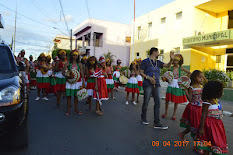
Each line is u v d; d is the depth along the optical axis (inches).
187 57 598.9
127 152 131.3
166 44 693.3
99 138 154.0
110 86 340.8
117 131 171.8
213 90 112.6
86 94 211.0
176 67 218.5
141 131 174.1
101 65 221.3
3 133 112.1
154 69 184.7
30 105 263.3
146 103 191.9
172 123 202.4
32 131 163.3
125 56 1135.0
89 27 1137.4
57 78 244.5
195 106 140.9
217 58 621.6
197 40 532.4
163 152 133.3
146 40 804.6
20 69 158.6
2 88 114.7
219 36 477.4
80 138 152.4
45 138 149.4
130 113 239.5
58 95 254.8
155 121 184.1
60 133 161.2
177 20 650.2
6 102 112.3
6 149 126.9
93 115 222.8
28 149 129.6
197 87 142.9
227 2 529.7
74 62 219.3
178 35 638.5
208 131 115.9
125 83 334.6
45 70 302.2
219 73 374.6
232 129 192.5
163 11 707.4
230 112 255.9
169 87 218.7
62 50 236.2
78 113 227.8
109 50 1157.7
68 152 128.1
